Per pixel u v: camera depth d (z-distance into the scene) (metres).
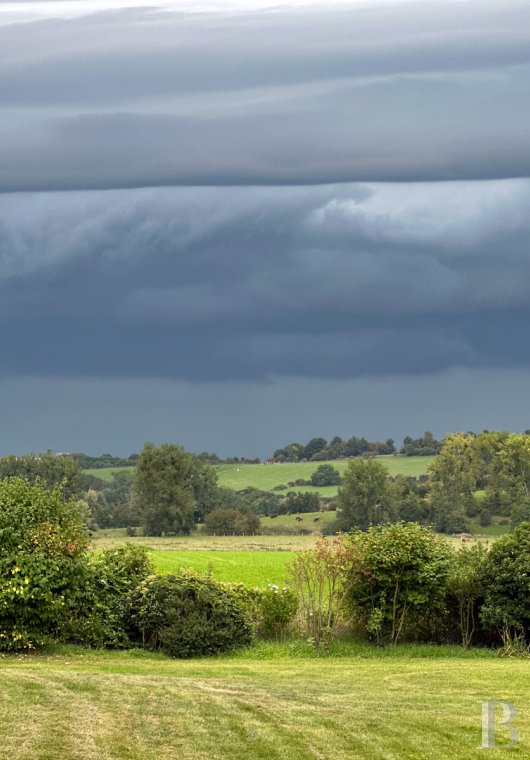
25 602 48.19
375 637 57.41
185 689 35.31
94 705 31.33
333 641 56.16
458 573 57.03
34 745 26.22
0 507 50.91
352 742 28.88
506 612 55.22
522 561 55.31
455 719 32.53
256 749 27.55
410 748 28.52
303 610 56.56
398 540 57.59
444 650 55.56
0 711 29.59
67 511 52.66
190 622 51.72
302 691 36.97
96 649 51.97
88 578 52.75
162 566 107.75
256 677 42.09
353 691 37.84
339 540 57.94
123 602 53.97
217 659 51.03
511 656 54.03
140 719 29.95
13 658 47.62
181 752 26.77
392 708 34.06
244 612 55.03
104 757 25.69
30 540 49.81
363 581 57.09
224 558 129.62
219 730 29.33
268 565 110.44
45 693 32.62
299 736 29.25
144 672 43.53
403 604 56.88
